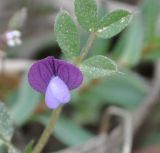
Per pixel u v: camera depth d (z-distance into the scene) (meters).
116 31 0.11
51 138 0.21
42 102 0.19
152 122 0.21
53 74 0.11
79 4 0.11
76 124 0.20
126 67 0.20
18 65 0.21
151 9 0.20
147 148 0.20
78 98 0.20
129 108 0.21
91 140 0.19
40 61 0.11
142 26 0.20
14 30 0.17
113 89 0.21
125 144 0.19
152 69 0.23
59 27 0.11
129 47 0.20
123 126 0.20
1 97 0.21
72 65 0.10
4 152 0.16
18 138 0.19
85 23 0.11
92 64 0.11
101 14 0.21
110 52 0.23
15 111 0.19
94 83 0.20
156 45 0.20
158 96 0.21
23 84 0.19
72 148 0.19
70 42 0.11
